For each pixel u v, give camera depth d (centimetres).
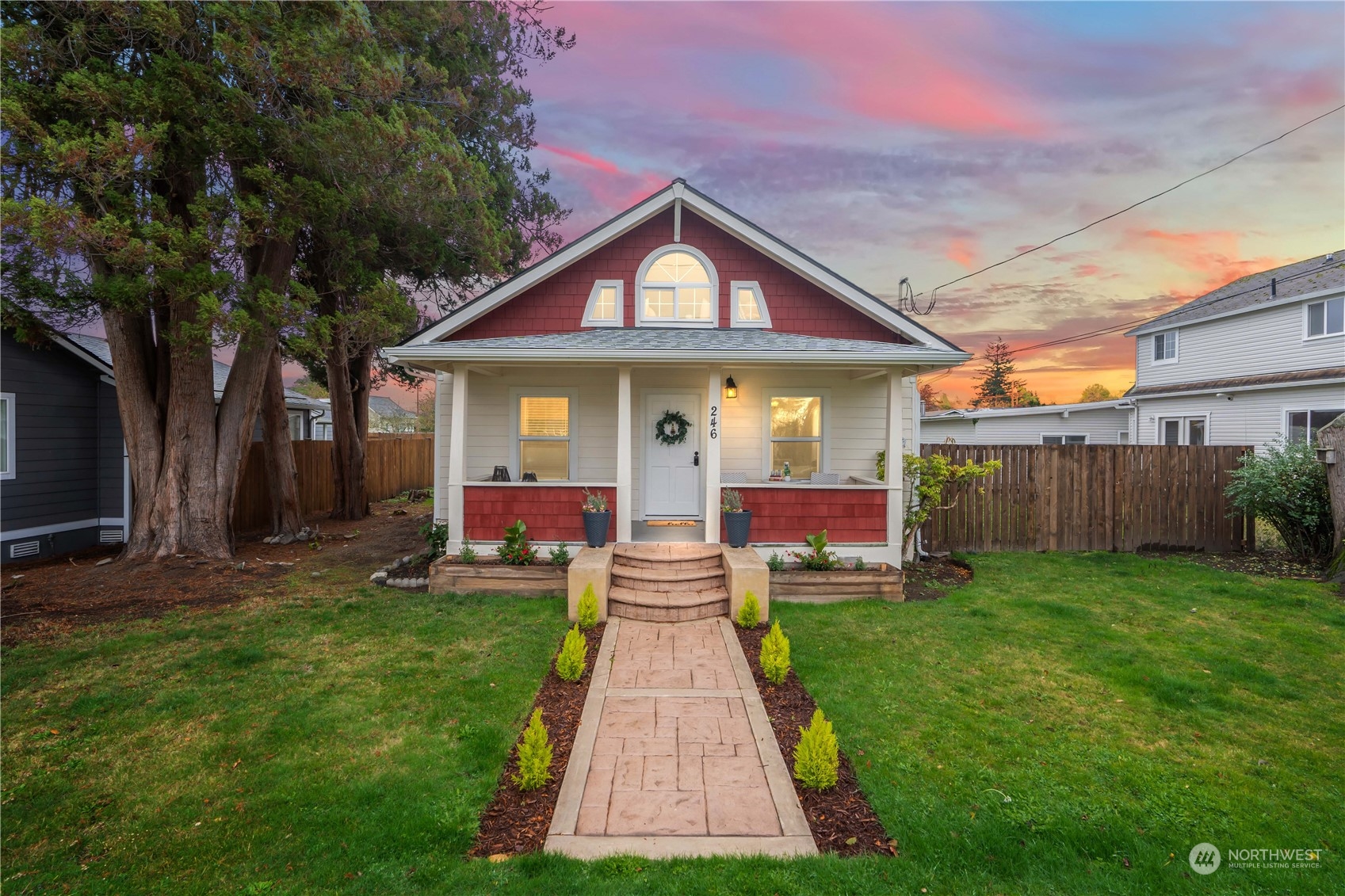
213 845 314
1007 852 305
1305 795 358
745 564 716
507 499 864
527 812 346
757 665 564
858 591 780
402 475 2161
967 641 624
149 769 389
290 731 436
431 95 1094
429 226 1087
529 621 691
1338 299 1455
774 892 278
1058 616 709
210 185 966
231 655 585
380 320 997
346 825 329
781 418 1045
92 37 775
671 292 1045
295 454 1616
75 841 321
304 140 860
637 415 1050
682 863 300
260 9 743
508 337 1012
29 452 1072
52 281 795
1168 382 1944
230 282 845
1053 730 436
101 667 560
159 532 999
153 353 1030
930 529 1062
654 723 453
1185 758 399
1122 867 297
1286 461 978
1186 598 776
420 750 410
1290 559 991
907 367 865
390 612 725
